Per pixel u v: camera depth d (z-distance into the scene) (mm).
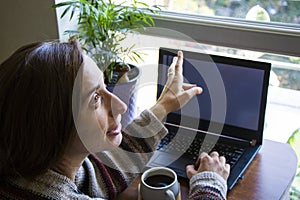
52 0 1343
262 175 1036
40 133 652
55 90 645
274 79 1324
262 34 1234
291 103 1338
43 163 688
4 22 1461
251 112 1102
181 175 1005
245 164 1050
